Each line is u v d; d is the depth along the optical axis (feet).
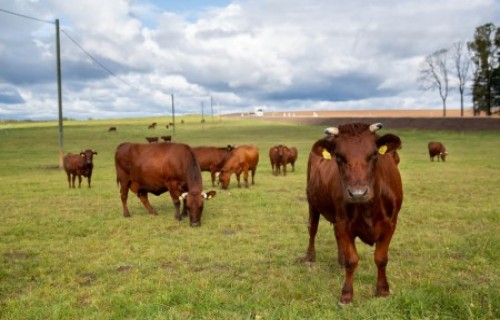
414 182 64.13
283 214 42.83
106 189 65.16
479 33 247.29
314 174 23.77
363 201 17.71
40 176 86.69
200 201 38.88
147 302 20.33
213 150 67.21
